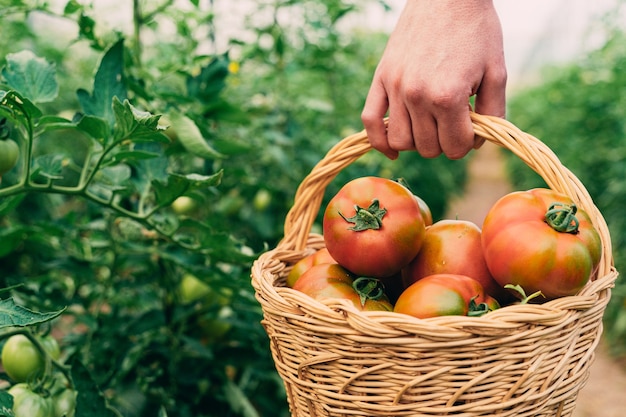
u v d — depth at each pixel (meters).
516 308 1.05
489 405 1.07
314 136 3.21
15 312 1.08
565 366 1.13
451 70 1.21
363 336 1.05
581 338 1.15
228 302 2.00
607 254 1.25
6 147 1.33
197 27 2.20
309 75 3.71
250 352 1.97
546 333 1.06
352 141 1.41
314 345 1.12
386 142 1.36
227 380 1.97
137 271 2.25
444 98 1.20
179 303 1.91
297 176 2.78
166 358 1.91
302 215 1.48
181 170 2.22
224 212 2.52
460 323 1.02
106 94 1.51
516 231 1.18
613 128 5.82
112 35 1.92
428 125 1.26
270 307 1.17
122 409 1.75
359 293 1.24
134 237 1.84
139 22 1.94
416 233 1.28
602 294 1.22
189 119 1.56
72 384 1.46
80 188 1.45
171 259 1.75
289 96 3.09
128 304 2.20
